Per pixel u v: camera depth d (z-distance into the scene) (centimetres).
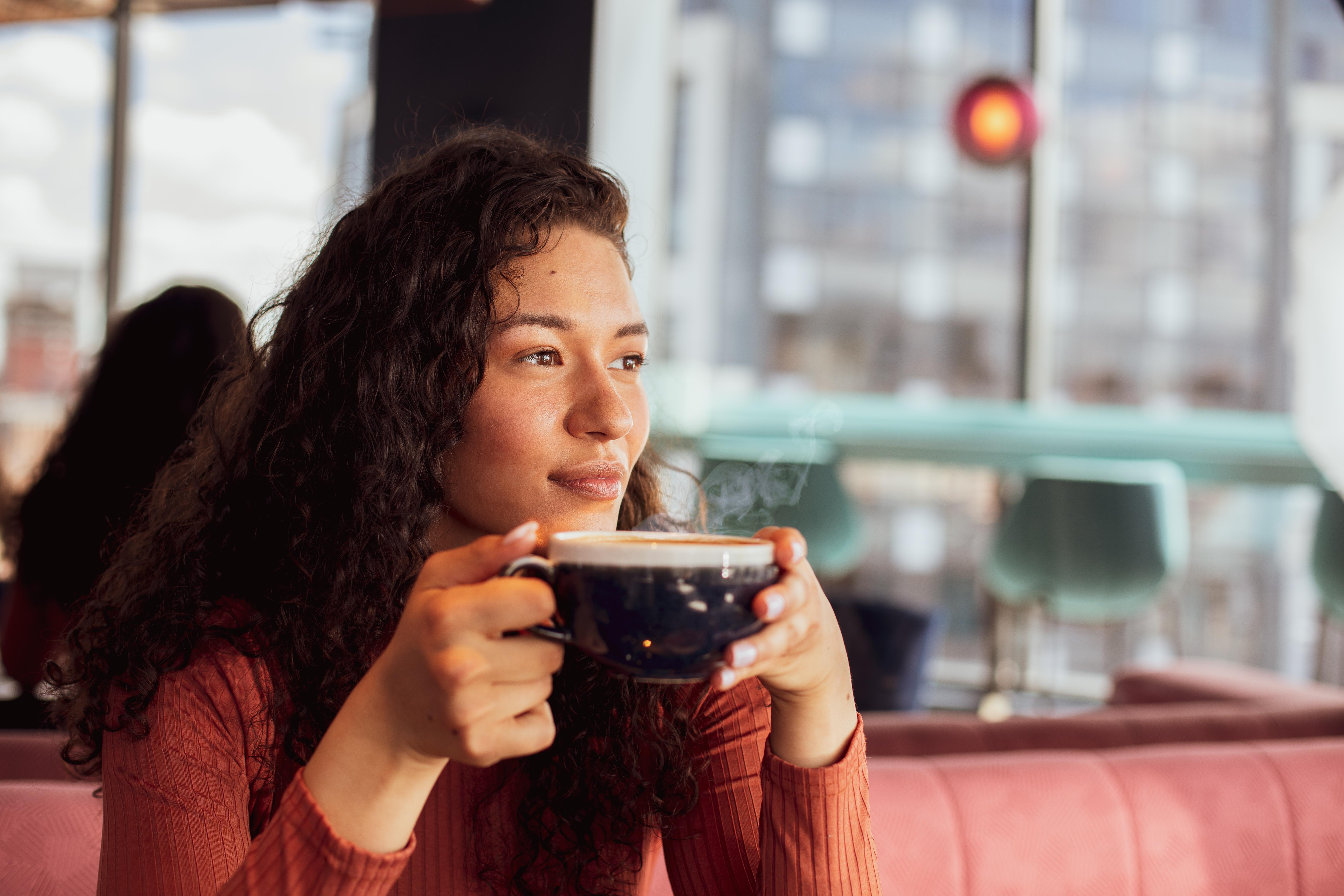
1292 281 191
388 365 78
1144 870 117
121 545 96
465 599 54
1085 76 564
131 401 167
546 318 77
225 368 105
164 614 76
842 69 608
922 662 264
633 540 62
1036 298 565
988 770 118
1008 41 578
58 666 86
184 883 71
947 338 581
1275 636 445
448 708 53
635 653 55
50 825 96
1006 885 113
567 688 82
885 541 497
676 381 528
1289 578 441
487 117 407
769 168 606
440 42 411
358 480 79
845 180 609
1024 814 115
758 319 592
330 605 79
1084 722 144
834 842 71
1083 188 566
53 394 473
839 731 72
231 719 77
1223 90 561
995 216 571
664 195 527
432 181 83
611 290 79
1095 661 473
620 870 84
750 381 591
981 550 491
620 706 83
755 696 86
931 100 604
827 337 595
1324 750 131
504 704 54
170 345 169
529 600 54
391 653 56
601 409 76
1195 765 124
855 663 261
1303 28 553
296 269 95
